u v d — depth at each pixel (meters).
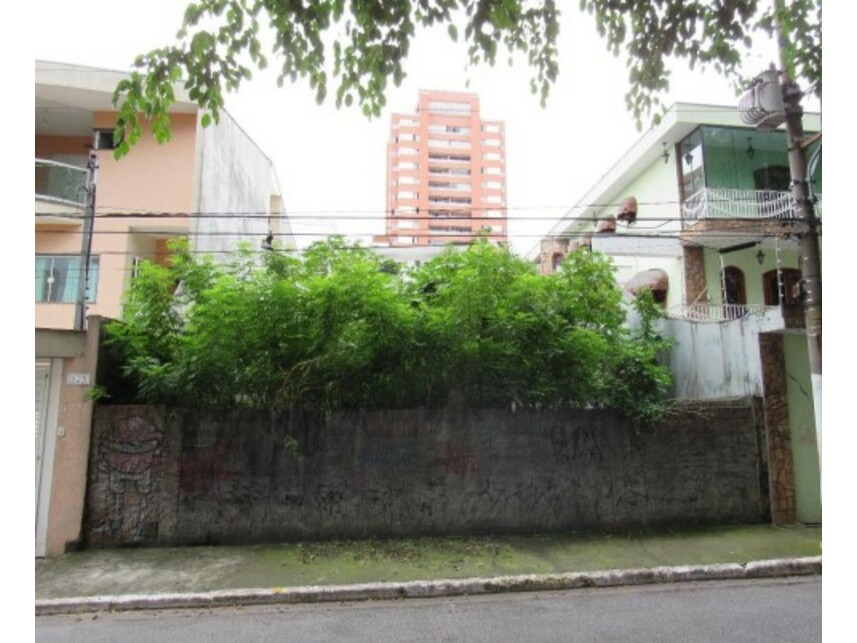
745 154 16.59
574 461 8.69
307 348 8.12
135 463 7.95
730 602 5.68
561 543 7.86
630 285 18.17
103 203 15.16
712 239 15.94
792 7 4.57
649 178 19.20
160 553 7.50
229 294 7.76
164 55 3.90
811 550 7.37
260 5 3.86
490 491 8.46
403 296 8.73
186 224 15.14
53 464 7.78
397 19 3.98
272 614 5.61
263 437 8.20
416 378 8.55
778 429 9.10
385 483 8.30
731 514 8.85
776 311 9.11
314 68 4.09
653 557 7.18
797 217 7.94
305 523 8.08
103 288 14.66
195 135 15.71
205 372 7.96
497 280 8.65
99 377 8.10
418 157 90.62
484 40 4.16
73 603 5.81
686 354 12.00
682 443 8.93
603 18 4.41
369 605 5.84
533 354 8.62
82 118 15.65
